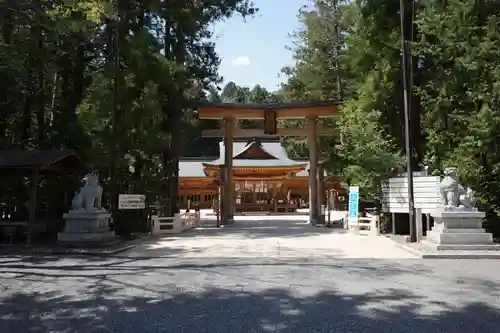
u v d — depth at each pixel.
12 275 9.38
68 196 18.58
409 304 6.77
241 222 28.11
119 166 18.27
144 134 18.48
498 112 13.82
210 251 13.35
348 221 21.28
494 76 14.04
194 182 46.44
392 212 17.61
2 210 18.84
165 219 19.61
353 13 19.62
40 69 18.14
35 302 7.05
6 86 17.28
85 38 18.33
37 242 14.76
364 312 6.33
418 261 11.13
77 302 7.04
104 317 6.18
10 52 15.17
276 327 5.65
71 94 19.94
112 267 10.40
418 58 18.48
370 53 18.67
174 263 10.99
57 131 18.80
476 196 15.49
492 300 7.02
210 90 27.52
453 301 6.95
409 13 18.23
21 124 19.50
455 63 15.68
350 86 26.02
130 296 7.44
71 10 14.55
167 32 23.03
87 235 13.69
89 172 16.66
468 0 15.16
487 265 10.45
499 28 14.76
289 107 25.44
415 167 18.17
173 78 20.61
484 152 15.09
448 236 12.37
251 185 44.22
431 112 17.42
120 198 16.41
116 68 17.25
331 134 27.98
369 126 18.77
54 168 15.70
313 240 16.55
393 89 17.95
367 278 8.88
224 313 6.34
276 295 7.44
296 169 42.38
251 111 26.06
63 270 9.99
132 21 20.11
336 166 24.98
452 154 15.70
